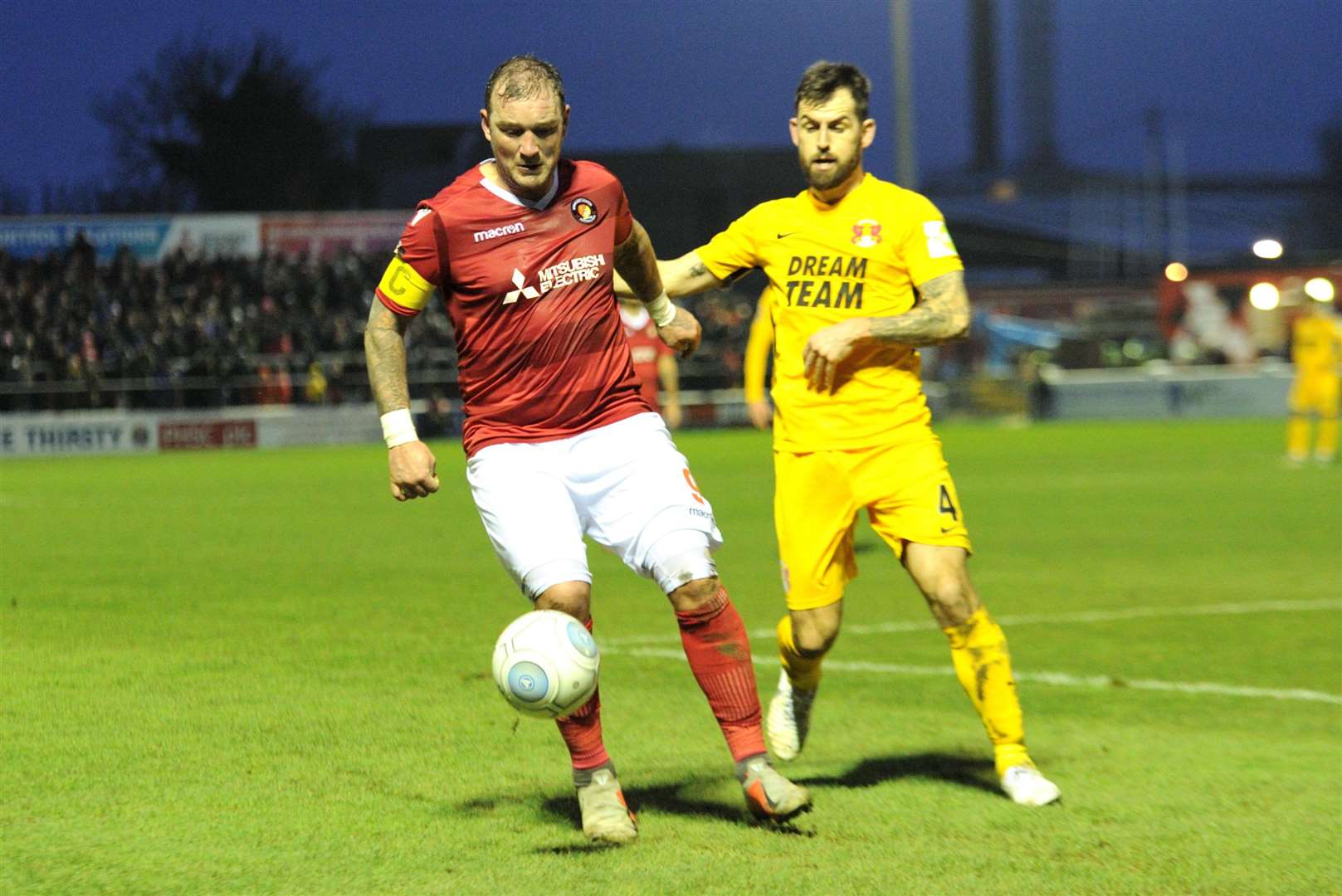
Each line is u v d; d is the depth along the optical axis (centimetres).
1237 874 571
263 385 5031
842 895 538
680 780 720
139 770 702
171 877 547
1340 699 955
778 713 771
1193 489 2700
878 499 724
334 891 535
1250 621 1296
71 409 4903
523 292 616
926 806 677
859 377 727
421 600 1338
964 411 5681
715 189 7531
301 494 2706
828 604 741
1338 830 636
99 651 1030
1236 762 776
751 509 2391
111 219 5312
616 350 639
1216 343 5991
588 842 601
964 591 708
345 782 691
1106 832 630
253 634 1124
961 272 729
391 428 609
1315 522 2155
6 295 5175
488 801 662
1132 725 877
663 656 1077
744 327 5600
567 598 601
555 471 626
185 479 3212
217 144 8225
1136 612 1343
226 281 5359
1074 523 2152
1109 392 5769
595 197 627
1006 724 699
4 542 1847
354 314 5438
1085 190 8862
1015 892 545
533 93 593
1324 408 3388
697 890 540
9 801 645
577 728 613
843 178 741
